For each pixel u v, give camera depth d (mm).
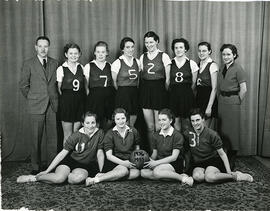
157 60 2738
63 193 2336
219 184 2482
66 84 2678
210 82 2783
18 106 2969
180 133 2605
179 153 2615
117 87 2797
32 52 2908
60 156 2568
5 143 2980
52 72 2674
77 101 2709
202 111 2818
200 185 2467
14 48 2885
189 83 2791
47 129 2854
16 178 2607
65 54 2709
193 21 3041
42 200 2230
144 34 3014
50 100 2703
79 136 2555
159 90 2768
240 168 2844
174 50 2789
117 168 2521
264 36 3088
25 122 2998
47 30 2893
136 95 2787
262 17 3068
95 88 2730
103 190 2381
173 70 2771
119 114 2551
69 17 2910
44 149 2992
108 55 2988
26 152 3035
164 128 2580
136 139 2664
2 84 2916
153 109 2795
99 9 2943
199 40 3070
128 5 2965
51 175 2465
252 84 3143
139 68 2781
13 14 2846
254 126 3201
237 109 2777
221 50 2771
